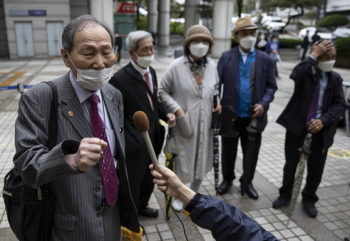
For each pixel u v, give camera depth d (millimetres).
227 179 3494
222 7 15227
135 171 2484
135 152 2447
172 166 2748
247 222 1271
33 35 15922
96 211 1411
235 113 3184
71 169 1073
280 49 18031
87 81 1313
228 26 15594
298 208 3203
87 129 1397
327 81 2877
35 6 15555
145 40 2432
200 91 2885
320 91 2896
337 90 2891
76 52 1266
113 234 1581
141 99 2506
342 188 3660
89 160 1052
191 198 1291
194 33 2725
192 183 3186
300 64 2820
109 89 1624
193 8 20219
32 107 1285
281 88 9828
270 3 27562
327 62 2730
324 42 2717
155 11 24688
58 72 11078
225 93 3219
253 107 3039
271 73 3189
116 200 1548
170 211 2893
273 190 3570
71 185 1351
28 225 1399
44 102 1320
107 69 1336
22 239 1421
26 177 1170
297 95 3000
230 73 3166
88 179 1387
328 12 30391
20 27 15734
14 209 1442
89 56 1268
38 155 1168
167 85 2953
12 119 5746
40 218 1384
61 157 1081
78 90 1404
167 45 22875
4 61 14664
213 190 3516
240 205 3230
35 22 15773
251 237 1238
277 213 3098
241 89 3174
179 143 2938
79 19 1306
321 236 2760
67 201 1354
